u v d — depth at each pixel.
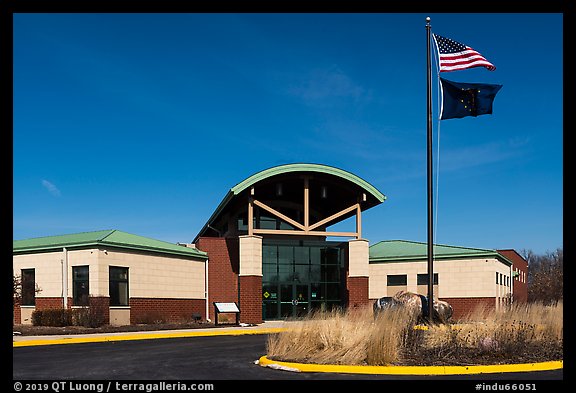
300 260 36.03
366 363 12.55
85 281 27.41
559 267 73.00
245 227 38.28
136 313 28.86
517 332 14.29
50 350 17.56
